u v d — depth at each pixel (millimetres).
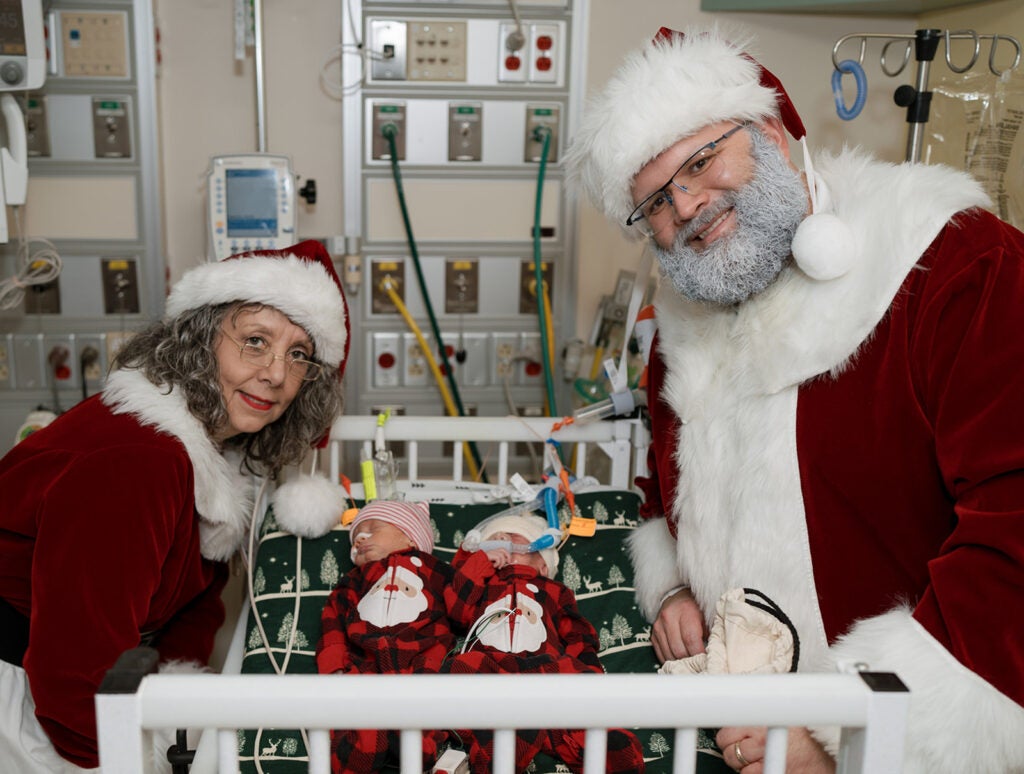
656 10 2764
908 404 1217
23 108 2506
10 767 1433
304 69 2686
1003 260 1159
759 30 2803
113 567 1317
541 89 2654
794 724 892
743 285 1350
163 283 2674
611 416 1977
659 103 1356
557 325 2830
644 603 1674
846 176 1410
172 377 1523
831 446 1287
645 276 1737
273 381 1572
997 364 1102
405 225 2678
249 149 2732
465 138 2660
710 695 884
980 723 1019
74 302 2646
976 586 1038
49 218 2598
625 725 885
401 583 1585
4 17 2191
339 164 2742
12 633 1471
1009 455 1060
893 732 896
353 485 2236
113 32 2510
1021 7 2367
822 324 1300
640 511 1790
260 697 863
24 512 1400
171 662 1689
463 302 2783
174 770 1259
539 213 2684
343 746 1248
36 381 2664
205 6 2648
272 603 1660
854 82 2852
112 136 2566
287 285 1570
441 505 1932
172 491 1400
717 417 1453
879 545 1279
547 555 1728
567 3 2611
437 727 881
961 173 1320
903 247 1250
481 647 1497
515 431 2002
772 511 1333
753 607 1301
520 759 1258
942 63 2684
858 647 1116
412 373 2809
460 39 2598
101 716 853
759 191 1341
